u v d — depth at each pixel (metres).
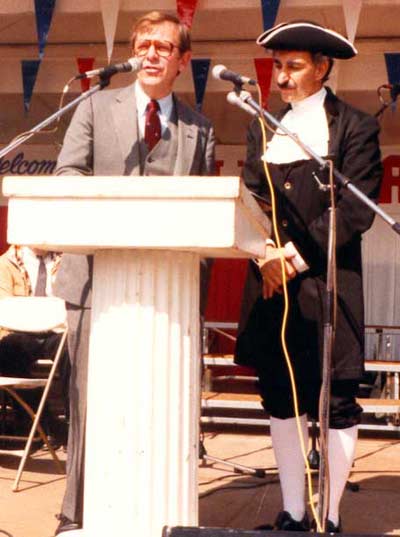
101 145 6.91
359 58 14.16
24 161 18.62
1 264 12.38
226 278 18.78
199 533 4.41
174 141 6.96
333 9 12.41
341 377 7.07
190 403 5.30
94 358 5.25
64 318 10.27
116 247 5.02
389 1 12.00
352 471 10.70
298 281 7.20
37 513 8.20
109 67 6.70
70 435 6.91
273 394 7.38
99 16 12.94
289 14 12.74
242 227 5.00
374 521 8.20
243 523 7.96
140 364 5.16
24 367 12.17
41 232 5.00
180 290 5.24
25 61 14.11
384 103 7.33
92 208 4.93
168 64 6.83
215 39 13.94
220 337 18.44
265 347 7.38
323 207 7.07
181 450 5.24
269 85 13.84
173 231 4.84
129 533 5.11
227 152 18.73
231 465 10.39
